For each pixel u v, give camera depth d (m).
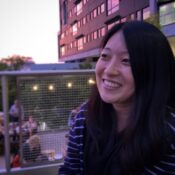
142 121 1.06
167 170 1.08
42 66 13.02
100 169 1.18
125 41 1.06
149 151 1.06
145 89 1.06
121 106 1.15
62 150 2.22
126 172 1.10
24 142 2.12
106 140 1.21
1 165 2.12
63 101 2.17
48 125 2.17
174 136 1.07
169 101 1.12
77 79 2.19
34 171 2.15
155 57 1.06
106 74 1.10
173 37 20.66
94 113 1.26
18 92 2.04
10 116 2.05
